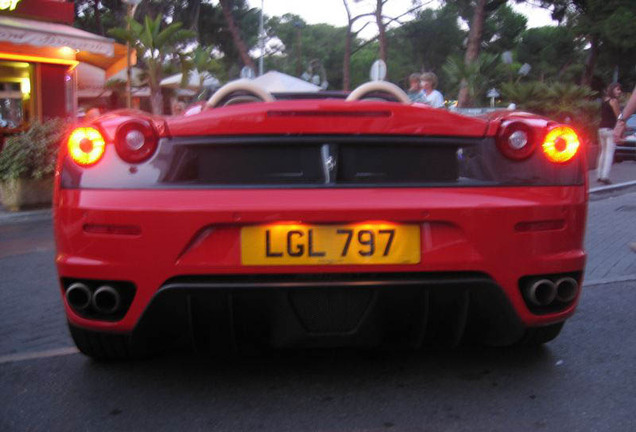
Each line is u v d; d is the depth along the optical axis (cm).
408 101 351
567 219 283
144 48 1777
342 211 264
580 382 304
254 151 277
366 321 274
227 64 5041
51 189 977
